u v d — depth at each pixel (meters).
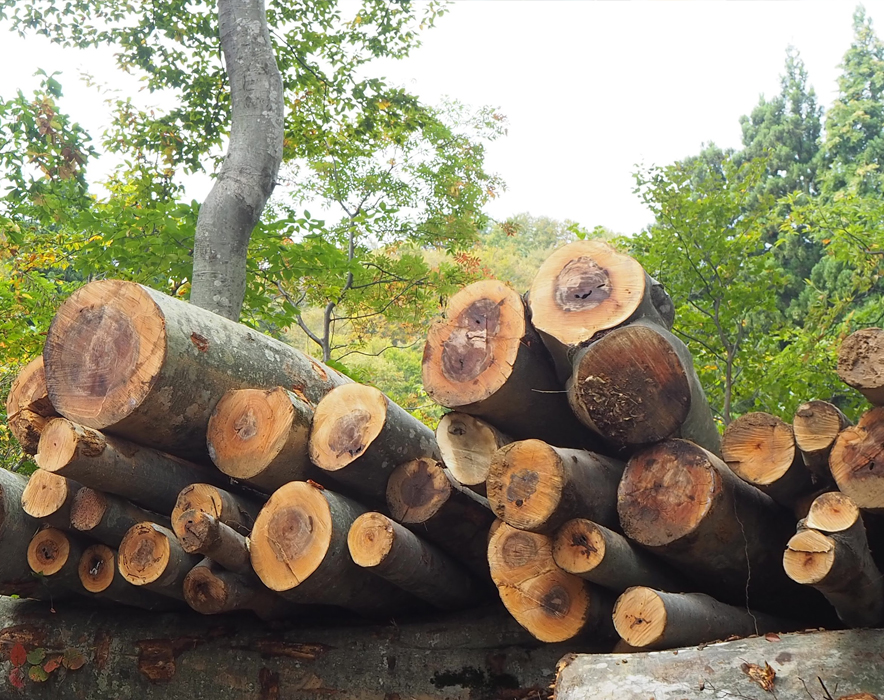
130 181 9.41
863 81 19.09
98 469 3.58
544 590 3.25
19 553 4.17
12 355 7.93
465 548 3.84
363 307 10.30
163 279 8.11
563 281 3.28
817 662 2.57
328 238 10.13
